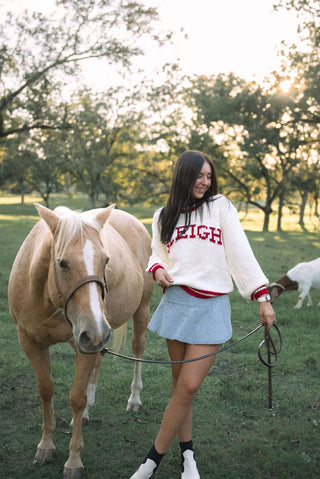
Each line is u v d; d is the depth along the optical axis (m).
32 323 2.82
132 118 22.47
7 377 4.25
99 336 2.14
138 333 3.93
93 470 2.85
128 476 2.80
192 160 2.42
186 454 2.54
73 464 2.78
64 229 2.31
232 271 2.43
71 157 17.70
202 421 3.53
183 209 2.45
